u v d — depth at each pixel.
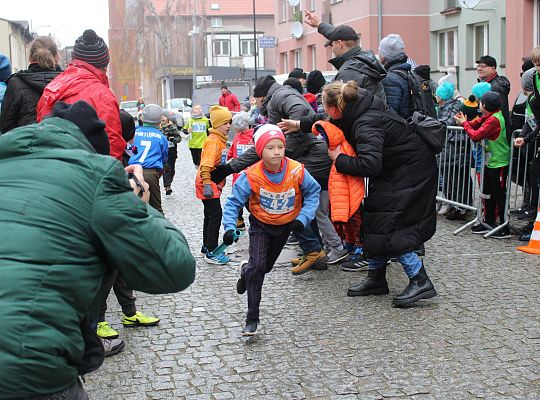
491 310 5.79
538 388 4.29
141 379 4.62
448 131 9.41
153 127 7.18
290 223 5.51
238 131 9.43
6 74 6.89
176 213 11.48
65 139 2.55
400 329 5.41
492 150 8.47
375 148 5.69
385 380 4.47
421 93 6.96
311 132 6.82
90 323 2.48
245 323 5.53
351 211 6.01
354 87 5.82
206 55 64.25
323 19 31.89
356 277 6.96
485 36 23.17
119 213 2.40
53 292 2.26
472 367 4.64
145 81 63.25
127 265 2.44
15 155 2.47
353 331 5.41
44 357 2.20
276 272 7.27
